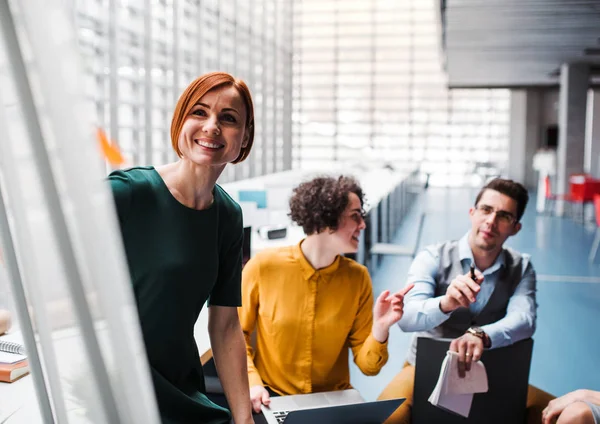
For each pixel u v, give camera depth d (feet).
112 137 12.81
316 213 5.78
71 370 2.23
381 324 5.72
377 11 59.77
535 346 13.55
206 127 3.58
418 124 61.52
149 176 3.79
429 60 60.13
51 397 2.40
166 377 4.00
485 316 6.74
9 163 2.12
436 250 6.98
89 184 2.06
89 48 12.26
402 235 28.12
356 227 5.89
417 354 5.82
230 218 4.19
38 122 2.08
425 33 59.62
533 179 57.11
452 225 31.96
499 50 34.65
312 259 6.00
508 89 55.26
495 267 6.72
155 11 15.75
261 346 6.24
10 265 2.46
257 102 26.45
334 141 61.67
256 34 25.93
